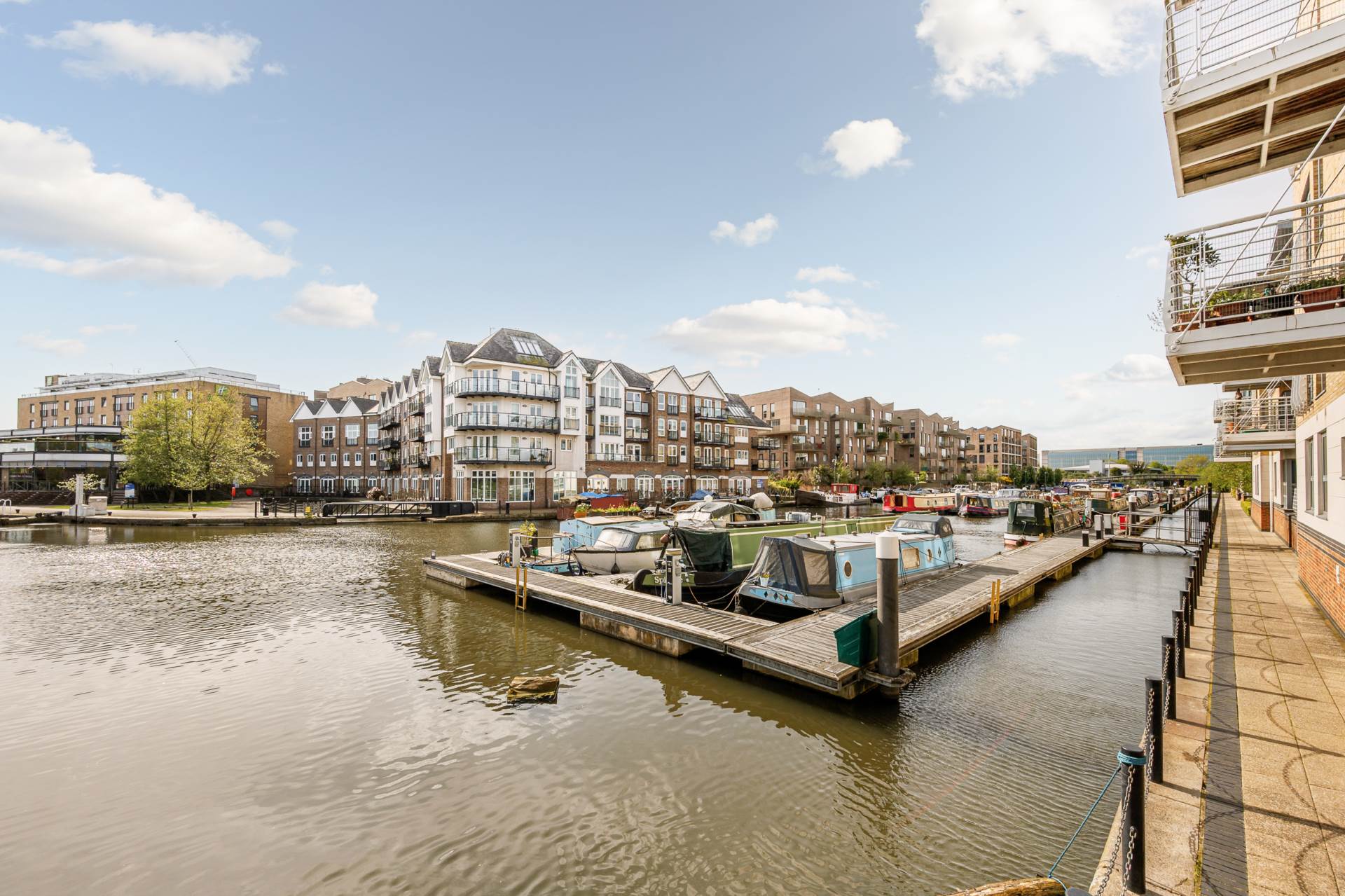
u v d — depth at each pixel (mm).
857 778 6477
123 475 44500
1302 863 4008
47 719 7926
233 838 5469
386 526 34562
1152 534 27047
